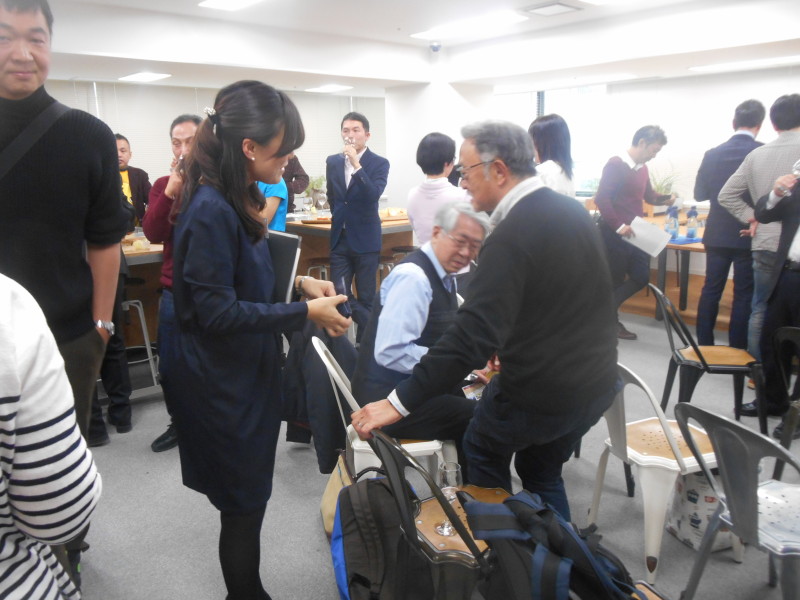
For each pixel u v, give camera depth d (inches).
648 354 163.2
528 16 215.0
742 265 140.3
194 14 204.2
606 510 90.6
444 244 74.5
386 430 77.1
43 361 25.0
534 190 56.1
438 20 219.0
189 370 54.9
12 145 50.5
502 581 46.4
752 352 128.3
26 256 52.6
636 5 200.1
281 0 188.5
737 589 73.4
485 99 301.0
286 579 76.9
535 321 55.8
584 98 313.1
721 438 58.9
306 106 360.8
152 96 309.4
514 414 60.2
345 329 58.2
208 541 85.4
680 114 274.7
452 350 54.6
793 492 68.5
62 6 180.2
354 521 66.1
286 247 59.1
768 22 180.2
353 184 161.6
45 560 29.0
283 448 113.4
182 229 52.6
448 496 65.1
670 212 192.2
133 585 76.2
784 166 119.0
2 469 24.3
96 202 57.7
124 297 133.9
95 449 114.3
